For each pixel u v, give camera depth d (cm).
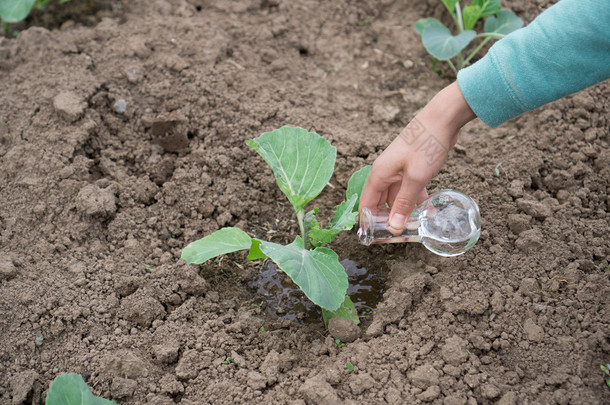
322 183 113
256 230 120
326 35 139
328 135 126
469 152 124
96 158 124
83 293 113
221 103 128
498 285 112
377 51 138
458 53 133
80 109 124
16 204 118
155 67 131
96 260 116
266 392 107
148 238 118
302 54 137
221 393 107
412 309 112
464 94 102
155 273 114
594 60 99
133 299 112
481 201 119
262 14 140
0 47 130
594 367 106
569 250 114
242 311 114
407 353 108
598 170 122
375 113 129
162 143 126
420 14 141
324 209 122
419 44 138
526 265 113
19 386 106
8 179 120
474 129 128
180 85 129
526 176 121
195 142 126
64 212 118
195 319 112
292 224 121
